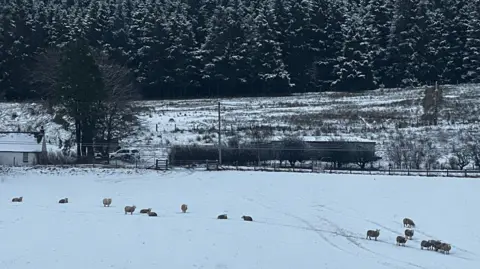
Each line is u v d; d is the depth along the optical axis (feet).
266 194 184.85
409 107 308.19
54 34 364.38
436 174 202.59
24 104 328.70
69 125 275.80
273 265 96.07
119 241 107.86
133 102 282.15
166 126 283.59
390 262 103.09
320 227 138.10
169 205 168.96
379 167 229.04
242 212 156.87
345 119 287.48
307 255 103.96
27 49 354.33
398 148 238.27
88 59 244.63
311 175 202.49
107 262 93.40
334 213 156.97
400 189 180.45
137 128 278.26
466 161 224.53
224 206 167.12
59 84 244.22
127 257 96.68
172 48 371.56
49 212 143.43
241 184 198.39
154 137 266.98
